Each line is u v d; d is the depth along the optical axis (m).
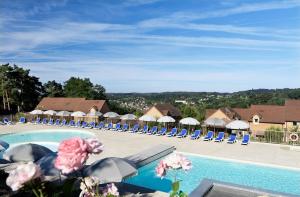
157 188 13.54
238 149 19.97
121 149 19.59
